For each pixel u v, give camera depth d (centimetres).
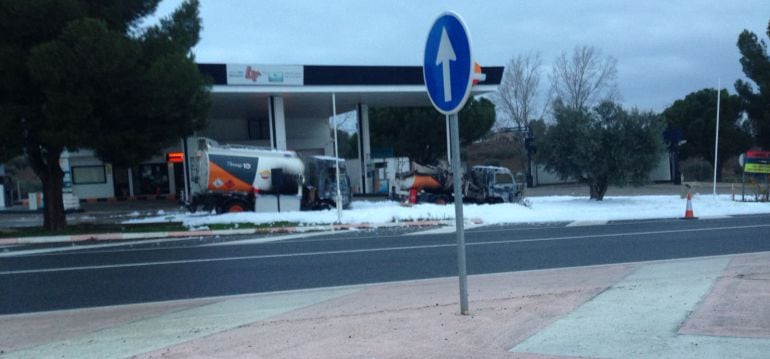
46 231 2097
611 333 606
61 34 1897
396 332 631
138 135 2066
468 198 2948
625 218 2373
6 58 1880
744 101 4691
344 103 4012
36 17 1884
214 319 803
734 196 3119
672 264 1169
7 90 1958
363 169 4038
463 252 697
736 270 1016
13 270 1320
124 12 2138
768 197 3028
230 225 2167
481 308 750
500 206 2627
